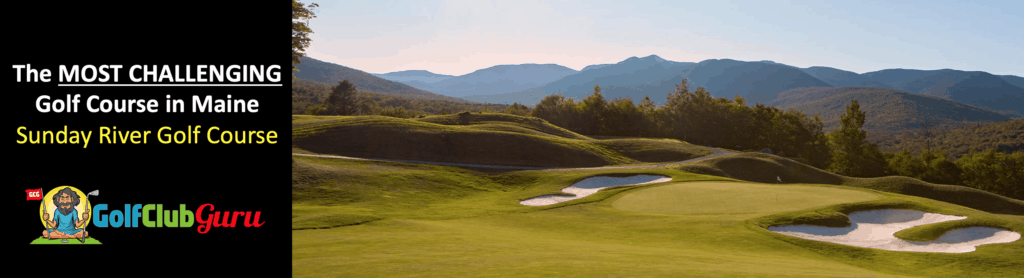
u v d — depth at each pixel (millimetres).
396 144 70750
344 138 71750
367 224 28125
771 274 16562
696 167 63406
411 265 17234
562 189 50031
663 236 26797
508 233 27438
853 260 23297
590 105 127438
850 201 32562
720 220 29188
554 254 19828
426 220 32406
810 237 26750
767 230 26797
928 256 23406
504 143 74312
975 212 29484
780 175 66125
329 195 43344
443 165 61125
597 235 27828
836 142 105938
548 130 102312
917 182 59781
